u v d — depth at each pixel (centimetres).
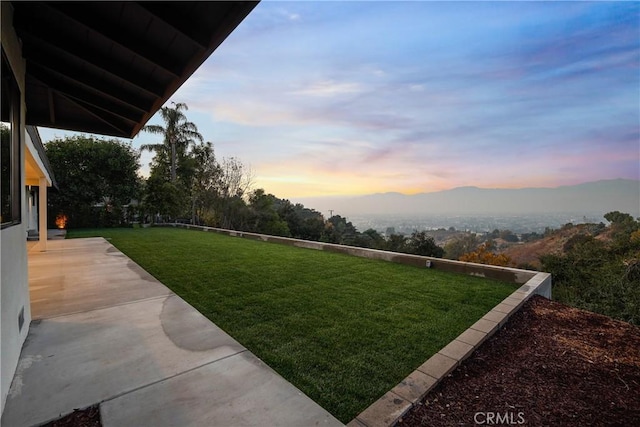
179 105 2242
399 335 313
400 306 405
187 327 324
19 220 278
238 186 2342
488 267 579
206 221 2266
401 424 187
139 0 220
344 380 231
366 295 452
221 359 258
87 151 1859
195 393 211
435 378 230
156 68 307
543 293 489
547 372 255
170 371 239
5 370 203
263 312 374
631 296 836
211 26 239
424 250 2598
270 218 2567
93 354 264
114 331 312
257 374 236
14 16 252
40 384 219
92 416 188
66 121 504
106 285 484
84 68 334
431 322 350
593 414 204
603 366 267
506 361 271
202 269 612
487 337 308
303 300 423
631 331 340
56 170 1777
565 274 1442
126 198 2028
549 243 2723
